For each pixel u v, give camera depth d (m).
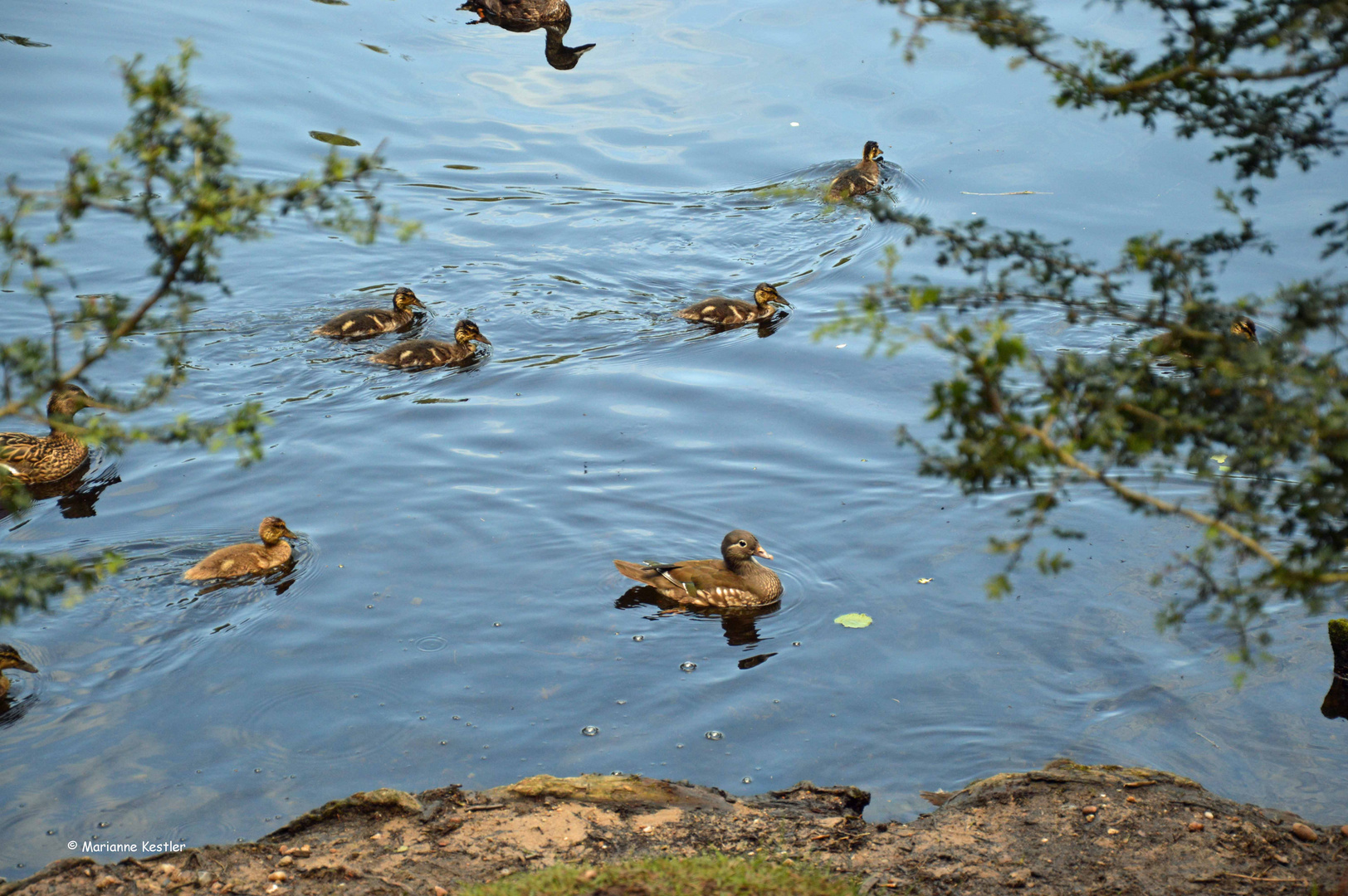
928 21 5.98
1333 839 8.13
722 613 11.85
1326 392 5.04
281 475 14.06
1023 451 4.97
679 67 26.08
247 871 7.86
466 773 9.46
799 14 28.23
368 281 19.34
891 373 16.66
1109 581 12.12
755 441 14.97
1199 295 6.43
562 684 10.64
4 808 8.88
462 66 26.05
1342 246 5.80
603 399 16.06
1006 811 8.54
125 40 24.75
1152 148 22.03
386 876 7.75
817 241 20.56
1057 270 6.07
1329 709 10.23
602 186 22.02
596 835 8.27
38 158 20.59
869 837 8.24
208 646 10.98
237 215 5.65
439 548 12.72
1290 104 6.12
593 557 12.70
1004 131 22.92
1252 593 5.33
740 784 9.39
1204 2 6.01
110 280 18.23
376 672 10.70
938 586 12.19
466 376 16.70
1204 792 8.75
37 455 13.75
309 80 24.34
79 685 10.39
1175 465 14.33
